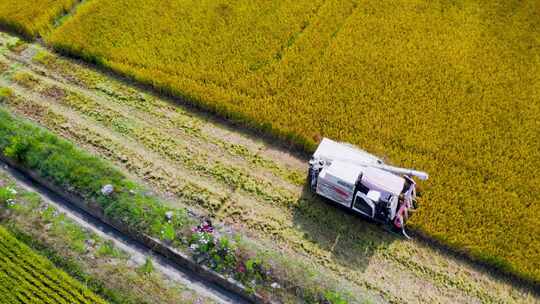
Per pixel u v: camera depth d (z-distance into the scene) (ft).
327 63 81.56
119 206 63.52
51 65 83.41
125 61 82.89
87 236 62.13
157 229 61.72
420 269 60.90
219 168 70.03
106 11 90.68
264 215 65.46
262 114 74.13
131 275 58.59
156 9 90.79
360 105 75.31
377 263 61.41
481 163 68.49
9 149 68.13
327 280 58.49
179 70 80.28
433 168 67.87
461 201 64.90
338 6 90.94
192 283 59.62
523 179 67.26
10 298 56.29
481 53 82.84
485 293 59.00
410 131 72.74
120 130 74.28
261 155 71.82
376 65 80.84
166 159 71.00
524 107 75.31
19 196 65.57
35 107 76.84
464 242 61.21
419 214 63.77
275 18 88.84
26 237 61.36
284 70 80.23
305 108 75.20
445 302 58.34
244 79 79.51
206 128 74.95
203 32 86.79
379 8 90.68
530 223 63.05
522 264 59.72
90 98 78.43
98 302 55.98
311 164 65.36
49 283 57.36
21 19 88.53
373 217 62.95
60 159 67.97
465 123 73.10
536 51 83.10
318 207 66.44
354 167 62.28
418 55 82.48
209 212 65.41
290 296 56.85
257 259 59.16
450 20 88.48
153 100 78.48
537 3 90.99
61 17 92.17
